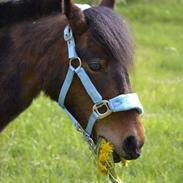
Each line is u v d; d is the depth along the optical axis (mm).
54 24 5023
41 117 8859
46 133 8164
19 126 8297
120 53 4680
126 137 4734
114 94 4746
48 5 5176
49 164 7387
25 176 6898
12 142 7820
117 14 4840
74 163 7328
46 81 4977
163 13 24312
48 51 4957
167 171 7164
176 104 10703
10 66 5039
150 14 24219
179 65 15352
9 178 6922
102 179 6766
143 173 7129
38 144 7828
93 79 4789
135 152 4734
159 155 7676
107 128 4824
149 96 11125
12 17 5184
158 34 21031
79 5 5008
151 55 17094
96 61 4746
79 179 6945
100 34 4719
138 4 25359
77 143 7941
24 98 5078
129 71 4773
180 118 9727
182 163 7441
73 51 4824
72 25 4836
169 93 11617
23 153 7699
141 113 4840
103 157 4848
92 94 4789
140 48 18312
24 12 5180
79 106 4902
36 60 4988
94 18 4781
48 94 5078
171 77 13867
